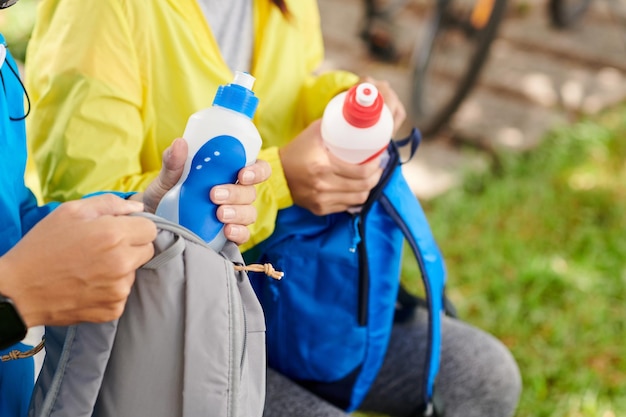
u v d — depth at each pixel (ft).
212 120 3.78
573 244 10.59
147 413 3.33
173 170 3.78
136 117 4.73
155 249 3.25
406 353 5.63
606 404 8.39
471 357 5.67
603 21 17.31
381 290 5.15
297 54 5.60
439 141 12.85
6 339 3.00
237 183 3.89
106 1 4.57
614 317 9.49
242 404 3.42
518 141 12.96
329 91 5.60
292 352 5.26
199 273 3.29
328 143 4.72
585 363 8.89
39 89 4.71
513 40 15.99
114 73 4.61
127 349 3.27
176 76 4.80
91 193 4.37
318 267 5.01
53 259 2.97
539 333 9.24
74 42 4.59
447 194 11.42
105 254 2.98
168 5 4.72
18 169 4.02
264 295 5.14
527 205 11.29
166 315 3.26
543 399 8.41
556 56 15.64
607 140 12.82
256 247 5.08
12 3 3.57
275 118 5.52
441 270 5.25
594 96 14.47
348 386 5.37
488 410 5.65
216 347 3.28
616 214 11.12
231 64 5.24
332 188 4.82
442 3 12.51
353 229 4.93
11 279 2.95
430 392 5.34
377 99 4.60
